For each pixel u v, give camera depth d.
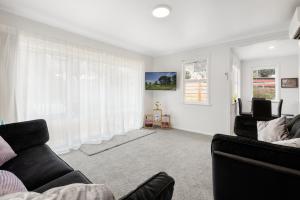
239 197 1.06
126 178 2.00
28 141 1.83
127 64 4.19
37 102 2.56
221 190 1.13
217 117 3.83
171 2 2.12
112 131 3.73
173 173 2.11
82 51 3.17
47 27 2.71
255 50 4.57
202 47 4.03
